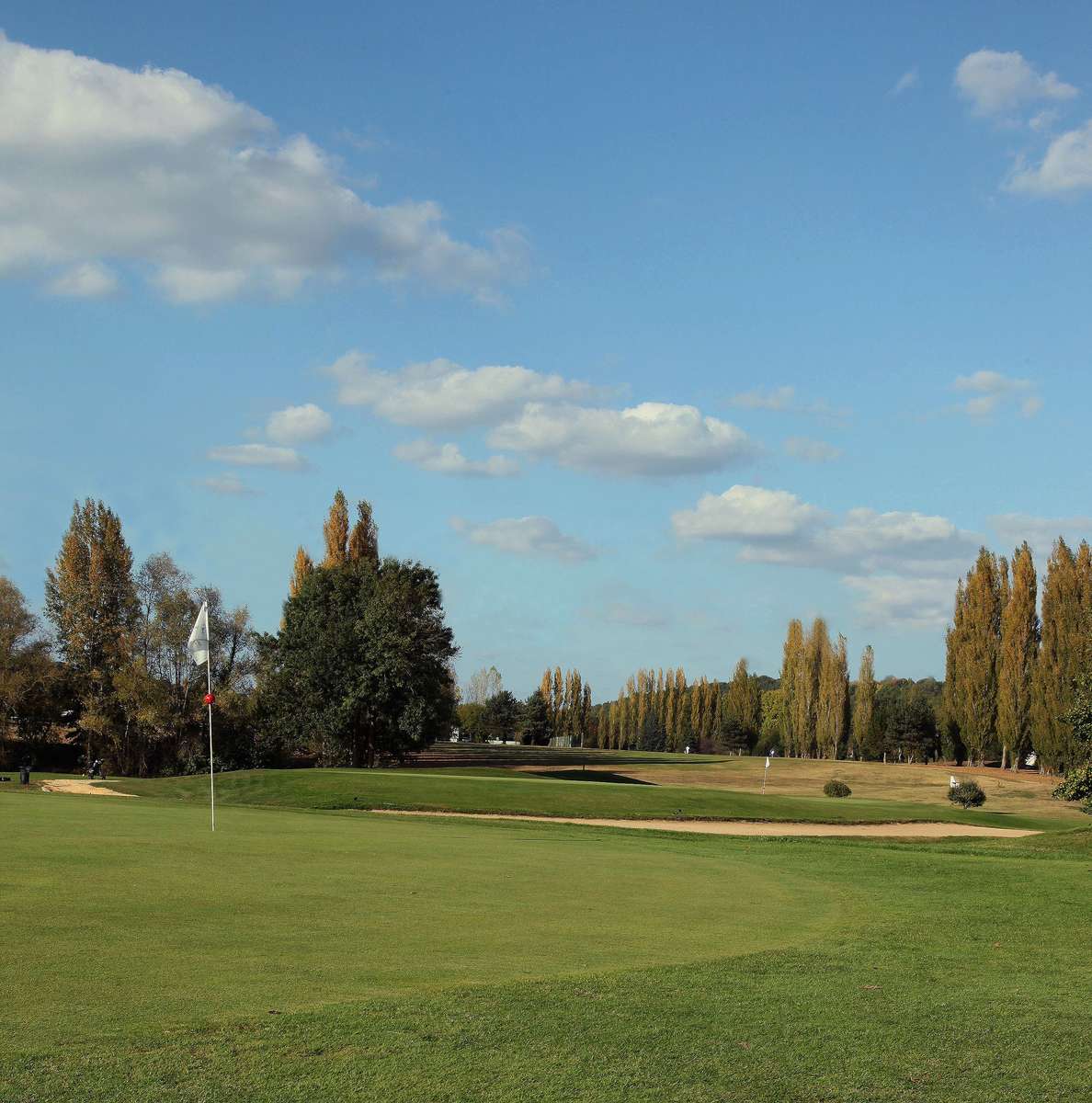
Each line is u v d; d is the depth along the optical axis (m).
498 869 21.14
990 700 97.69
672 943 13.98
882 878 22.41
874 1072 8.67
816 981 11.87
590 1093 7.85
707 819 41.47
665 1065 8.54
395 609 73.88
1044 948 14.88
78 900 15.21
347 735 74.62
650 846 28.44
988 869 24.25
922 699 117.50
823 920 16.62
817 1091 8.17
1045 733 87.69
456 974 11.43
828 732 121.94
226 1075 7.93
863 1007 10.70
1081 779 35.34
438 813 40.28
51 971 11.00
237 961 11.70
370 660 72.62
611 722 169.38
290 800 42.22
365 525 88.69
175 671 74.06
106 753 76.62
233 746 75.56
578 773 87.19
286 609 79.56
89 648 77.56
